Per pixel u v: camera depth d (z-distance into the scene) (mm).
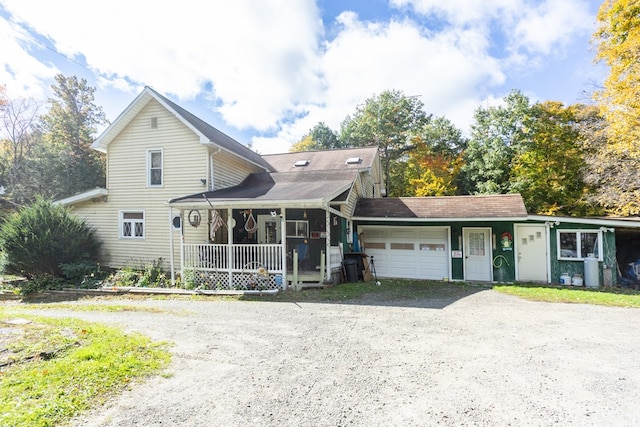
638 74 11539
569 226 11219
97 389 3354
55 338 4762
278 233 12680
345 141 33281
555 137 19969
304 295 9023
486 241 12188
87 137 27375
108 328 5504
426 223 12734
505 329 5707
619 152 13328
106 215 13266
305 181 12891
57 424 2742
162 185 12578
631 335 5344
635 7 11727
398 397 3295
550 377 3754
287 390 3449
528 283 11375
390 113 27781
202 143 11766
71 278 11000
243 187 12703
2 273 11398
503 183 22172
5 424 2666
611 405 3143
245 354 4504
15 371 3668
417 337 5262
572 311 7094
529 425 2812
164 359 4242
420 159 26891
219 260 10477
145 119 12883
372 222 13305
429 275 12781
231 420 2873
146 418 2887
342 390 3447
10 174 21812
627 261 11969
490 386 3529
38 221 11258
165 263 12359
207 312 7121
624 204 13961
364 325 6004
